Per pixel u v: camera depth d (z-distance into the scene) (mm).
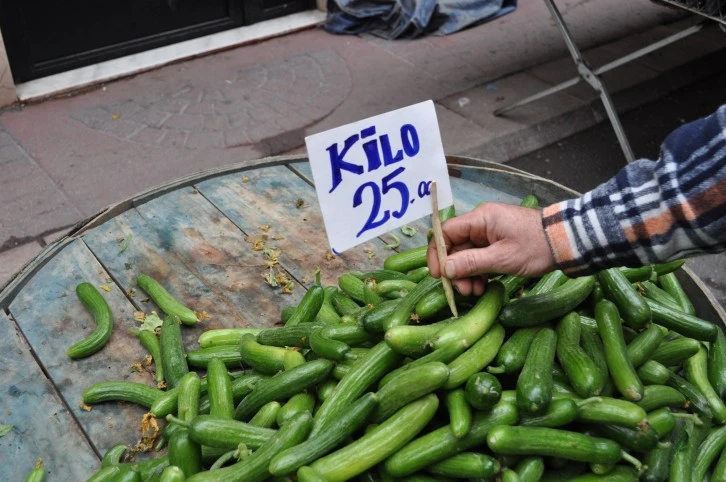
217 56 5801
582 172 4957
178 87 5387
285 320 2145
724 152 1425
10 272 3820
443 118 5160
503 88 5535
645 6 6793
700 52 6113
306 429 1571
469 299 1795
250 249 2486
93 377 2045
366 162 1866
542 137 5148
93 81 5332
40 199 4301
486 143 4941
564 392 1634
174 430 1737
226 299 2291
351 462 1508
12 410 1935
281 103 5258
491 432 1506
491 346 1656
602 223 1574
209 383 1827
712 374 1920
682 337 1917
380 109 5211
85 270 2389
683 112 5582
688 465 1681
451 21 6273
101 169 4555
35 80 5281
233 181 2805
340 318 2037
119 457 1788
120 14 5477
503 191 2695
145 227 2564
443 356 1621
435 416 1656
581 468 1605
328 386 1746
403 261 2258
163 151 4742
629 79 5734
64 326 2193
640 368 1743
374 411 1587
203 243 2504
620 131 4594
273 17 6238
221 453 1676
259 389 1761
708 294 2189
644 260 1591
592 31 6371
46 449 1840
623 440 1558
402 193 1948
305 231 2568
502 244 1671
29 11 5078
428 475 1571
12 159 4598
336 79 5570
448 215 2492
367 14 6133
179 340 2061
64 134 4844
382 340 1826
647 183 1548
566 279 1946
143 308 2266
